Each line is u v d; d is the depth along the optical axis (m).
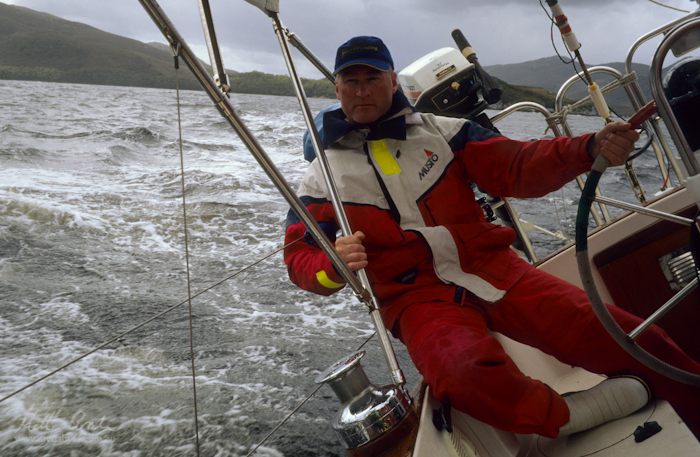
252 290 4.21
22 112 19.78
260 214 6.32
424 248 1.69
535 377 1.98
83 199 6.62
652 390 1.50
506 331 1.70
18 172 8.24
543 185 1.64
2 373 2.87
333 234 1.80
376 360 3.20
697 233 1.24
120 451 2.30
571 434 1.52
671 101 1.33
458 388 1.40
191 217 6.12
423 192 1.73
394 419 1.34
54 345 3.22
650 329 1.52
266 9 1.55
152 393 2.74
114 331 3.44
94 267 4.61
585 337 1.56
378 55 1.73
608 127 1.24
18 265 4.54
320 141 1.58
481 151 1.75
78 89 54.38
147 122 17.94
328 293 1.72
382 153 1.75
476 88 2.68
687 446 1.27
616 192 6.21
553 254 2.28
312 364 3.09
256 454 2.32
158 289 4.19
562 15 2.27
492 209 2.55
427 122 1.81
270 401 2.72
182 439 2.40
